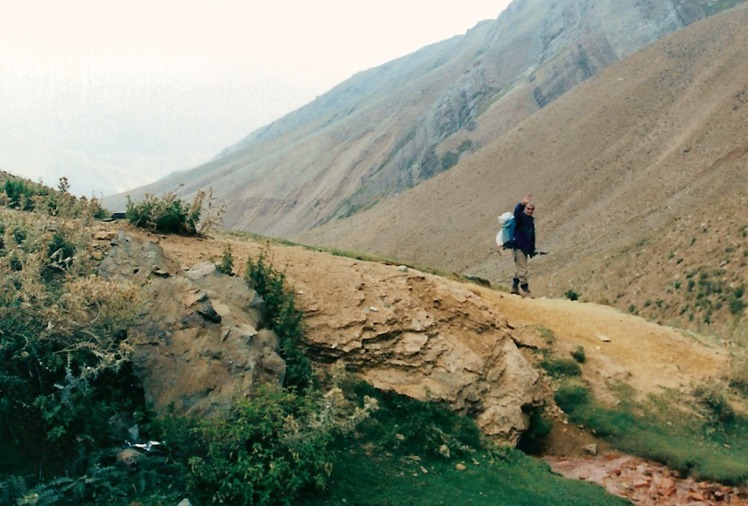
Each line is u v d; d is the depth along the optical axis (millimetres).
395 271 13602
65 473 6703
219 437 7316
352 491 7867
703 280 43688
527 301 15906
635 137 114688
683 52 127562
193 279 9742
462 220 126688
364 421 9422
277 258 12797
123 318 7766
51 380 7461
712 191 67312
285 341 9734
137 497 6680
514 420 11031
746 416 13133
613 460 11352
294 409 8250
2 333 7340
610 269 59500
